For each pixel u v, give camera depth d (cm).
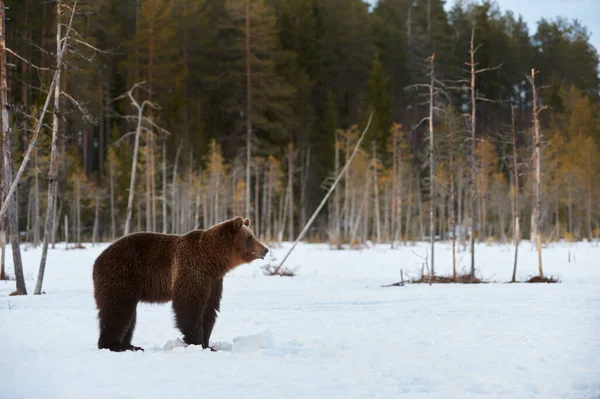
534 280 2691
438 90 3006
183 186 7162
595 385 734
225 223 1003
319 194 8662
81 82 5681
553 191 7088
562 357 922
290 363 872
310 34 9806
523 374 801
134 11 9962
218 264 997
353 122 9744
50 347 1026
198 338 984
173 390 702
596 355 938
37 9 6738
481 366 857
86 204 7469
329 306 1709
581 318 1392
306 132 8769
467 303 1755
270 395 679
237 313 1534
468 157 3095
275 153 7925
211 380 756
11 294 2080
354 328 1273
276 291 2238
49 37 6994
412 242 7419
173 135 7850
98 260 996
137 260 995
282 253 5009
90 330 1242
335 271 3388
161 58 8394
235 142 8625
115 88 8750
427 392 702
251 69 7919
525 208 7412
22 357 921
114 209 7444
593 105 9450
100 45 8288
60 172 6047
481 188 6134
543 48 11950
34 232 5925
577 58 11562
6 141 2119
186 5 9550
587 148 7594
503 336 1141
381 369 831
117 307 974
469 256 4438
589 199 7444
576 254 4466
